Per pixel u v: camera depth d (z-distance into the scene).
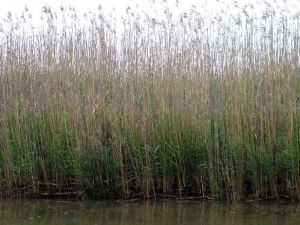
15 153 6.73
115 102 6.84
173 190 6.72
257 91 6.69
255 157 6.44
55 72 7.06
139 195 6.67
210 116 6.62
